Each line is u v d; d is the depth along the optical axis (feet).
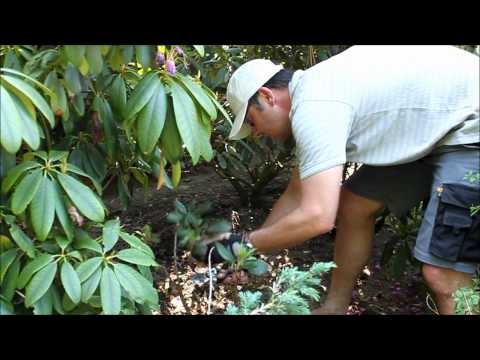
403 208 5.52
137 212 8.84
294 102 4.35
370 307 6.44
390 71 4.41
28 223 3.33
